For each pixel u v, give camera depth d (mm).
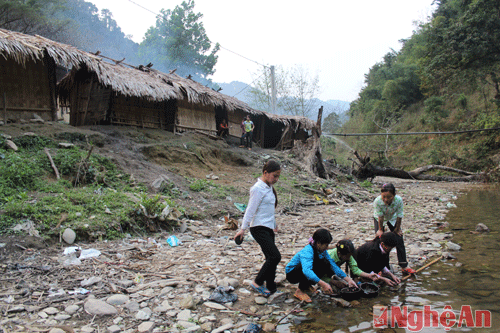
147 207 7023
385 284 4438
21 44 9422
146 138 12883
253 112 19188
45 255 5125
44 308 3557
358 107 51688
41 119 10609
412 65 41750
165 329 3242
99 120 12414
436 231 7512
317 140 18359
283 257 5656
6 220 5578
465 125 29828
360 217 9602
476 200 12617
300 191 12898
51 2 36438
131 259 5258
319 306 3852
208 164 13398
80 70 12375
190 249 5934
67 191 7332
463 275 4660
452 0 35469
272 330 3291
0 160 7621
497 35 20531
